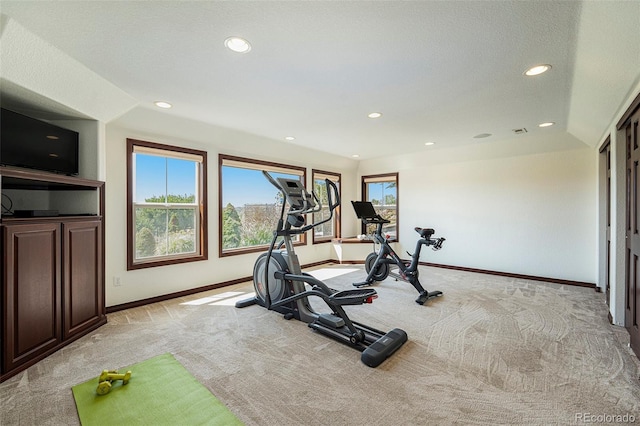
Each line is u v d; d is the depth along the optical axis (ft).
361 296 8.38
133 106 9.95
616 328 9.26
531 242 16.01
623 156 9.34
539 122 12.10
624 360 7.29
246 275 15.69
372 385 6.31
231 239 15.46
